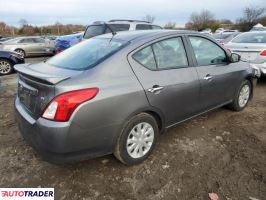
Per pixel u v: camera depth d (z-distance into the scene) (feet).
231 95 14.99
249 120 14.92
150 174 9.95
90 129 8.64
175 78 11.03
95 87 8.66
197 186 9.29
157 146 11.87
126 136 9.70
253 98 19.24
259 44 22.30
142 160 10.56
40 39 57.57
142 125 10.22
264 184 9.35
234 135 13.04
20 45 54.44
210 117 15.28
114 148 9.61
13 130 13.65
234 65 14.83
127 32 12.00
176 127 13.84
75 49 11.75
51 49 58.29
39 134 8.48
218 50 13.87
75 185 9.37
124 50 9.88
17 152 11.44
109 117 8.98
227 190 9.07
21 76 10.11
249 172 10.02
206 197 8.77
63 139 8.22
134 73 9.78
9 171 10.12
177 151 11.49
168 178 9.71
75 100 8.21
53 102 8.21
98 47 10.77
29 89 9.25
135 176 9.83
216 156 11.12
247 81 16.19
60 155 8.43
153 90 10.10
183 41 11.95
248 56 22.41
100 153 9.30
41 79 8.41
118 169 10.23
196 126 14.03
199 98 12.47
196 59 12.36
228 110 16.39
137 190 9.12
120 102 9.14
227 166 10.41
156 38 10.87
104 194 8.93
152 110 10.30
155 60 10.62
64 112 8.14
